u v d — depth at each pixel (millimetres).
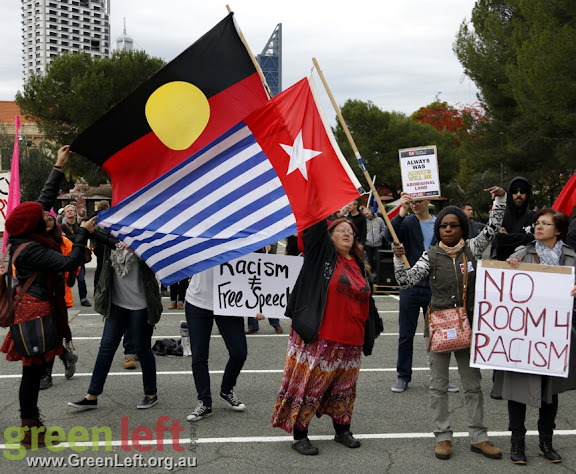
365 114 46969
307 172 5113
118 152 5355
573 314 4773
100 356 5719
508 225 6633
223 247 5215
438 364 4766
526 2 18547
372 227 13695
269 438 5051
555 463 4562
